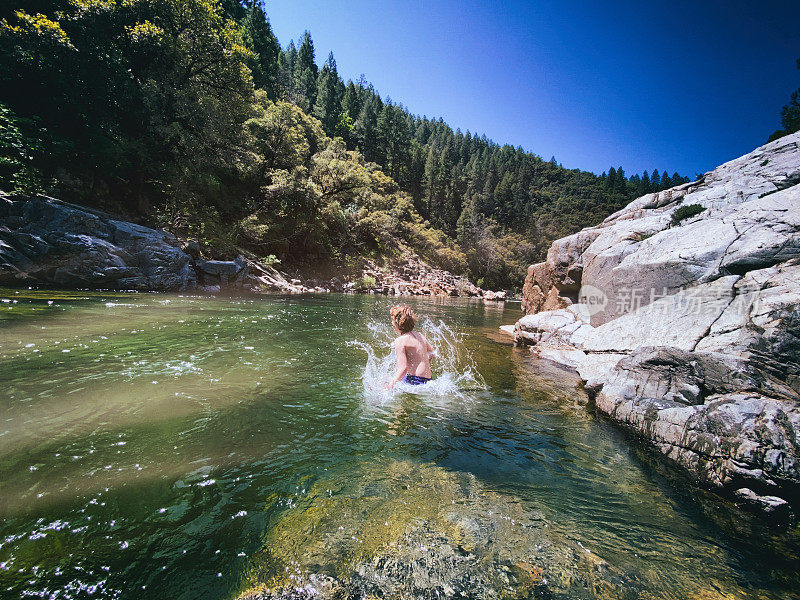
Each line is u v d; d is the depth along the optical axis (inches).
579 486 95.6
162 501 73.9
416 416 134.8
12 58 508.7
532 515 80.7
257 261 802.2
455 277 1756.9
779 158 311.4
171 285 522.0
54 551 58.4
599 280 307.9
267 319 332.5
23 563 55.5
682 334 186.9
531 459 108.7
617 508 86.7
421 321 466.0
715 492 97.8
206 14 716.0
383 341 268.8
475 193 3277.6
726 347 151.3
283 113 992.9
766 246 190.7
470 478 94.3
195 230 697.6
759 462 93.7
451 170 3068.4
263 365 182.1
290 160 1031.0
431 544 67.9
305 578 58.0
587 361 234.2
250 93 854.5
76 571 55.2
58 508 68.8
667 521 83.0
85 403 119.0
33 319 242.1
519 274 2386.8
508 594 57.9
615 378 164.6
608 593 59.6
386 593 56.4
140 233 511.2
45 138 523.5
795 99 569.3
